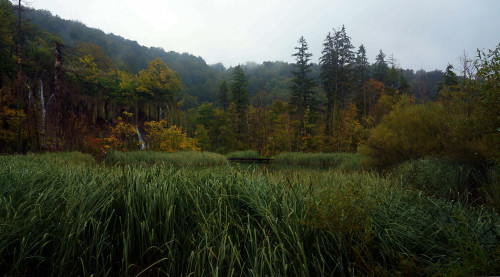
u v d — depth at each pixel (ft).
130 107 138.92
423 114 30.78
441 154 25.45
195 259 7.77
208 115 162.09
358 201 8.55
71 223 7.90
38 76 85.81
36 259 7.79
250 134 138.82
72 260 7.54
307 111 115.24
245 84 162.61
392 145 30.99
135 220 8.96
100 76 136.15
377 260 7.90
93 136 72.90
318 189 11.00
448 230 7.98
